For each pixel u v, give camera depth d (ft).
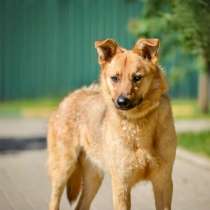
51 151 35.91
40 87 96.37
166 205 30.78
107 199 39.70
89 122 33.96
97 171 35.81
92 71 95.50
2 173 47.14
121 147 30.66
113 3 94.94
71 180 35.70
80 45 96.02
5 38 95.35
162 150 30.35
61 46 96.17
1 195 40.45
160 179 30.81
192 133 60.80
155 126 30.32
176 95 94.17
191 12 45.37
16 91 96.07
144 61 30.55
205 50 47.60
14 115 83.25
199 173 46.03
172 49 65.67
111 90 30.68
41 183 43.78
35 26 96.02
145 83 30.12
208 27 45.11
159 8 58.54
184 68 74.38
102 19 95.40
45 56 96.17
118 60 30.68
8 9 95.04
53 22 96.17
